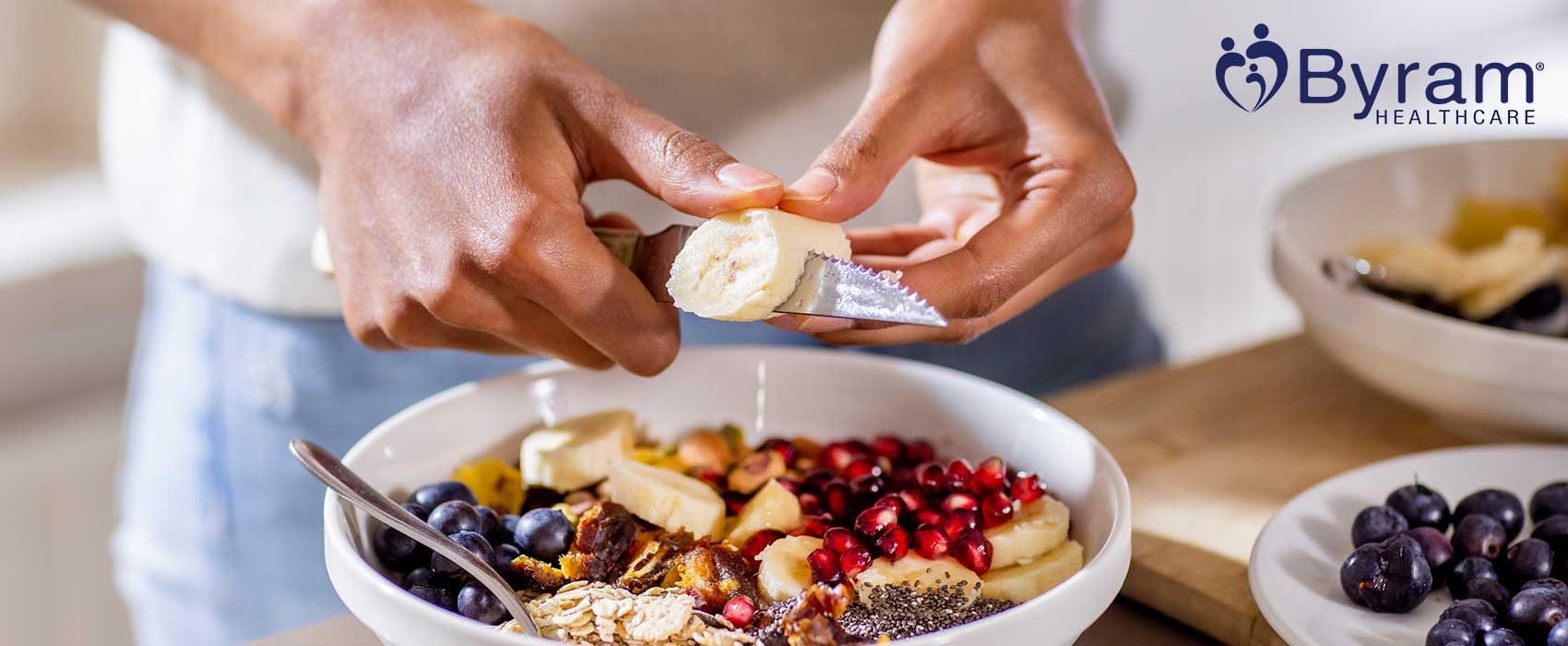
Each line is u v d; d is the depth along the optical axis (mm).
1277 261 711
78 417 1120
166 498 851
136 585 874
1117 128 866
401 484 575
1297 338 778
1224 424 701
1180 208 1417
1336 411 708
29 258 1083
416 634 479
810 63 753
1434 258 726
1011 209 564
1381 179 785
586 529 537
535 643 463
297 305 776
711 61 745
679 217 762
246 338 799
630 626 503
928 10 601
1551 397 623
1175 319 1462
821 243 523
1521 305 701
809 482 591
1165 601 582
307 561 828
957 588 528
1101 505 550
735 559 538
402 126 573
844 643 494
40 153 1253
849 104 767
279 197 765
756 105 758
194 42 636
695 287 526
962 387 608
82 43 1217
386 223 573
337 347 785
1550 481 611
